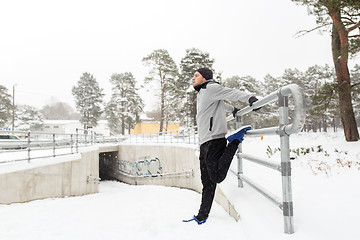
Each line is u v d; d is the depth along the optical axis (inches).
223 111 101.8
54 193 362.3
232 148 88.1
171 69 1454.2
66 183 396.8
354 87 506.6
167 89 1477.6
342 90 497.7
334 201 88.8
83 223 147.9
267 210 89.7
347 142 457.1
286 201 70.7
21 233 132.8
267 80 2578.7
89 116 2034.9
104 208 212.8
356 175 141.9
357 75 2294.5
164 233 105.0
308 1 494.9
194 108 1365.7
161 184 682.8
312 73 2172.7
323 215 78.1
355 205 81.4
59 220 162.2
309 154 294.7
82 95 2050.9
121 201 269.7
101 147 873.5
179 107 1507.1
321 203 89.5
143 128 1961.1
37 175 329.7
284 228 71.1
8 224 158.6
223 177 89.4
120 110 1806.1
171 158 636.7
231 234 87.7
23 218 177.8
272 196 81.1
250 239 75.2
